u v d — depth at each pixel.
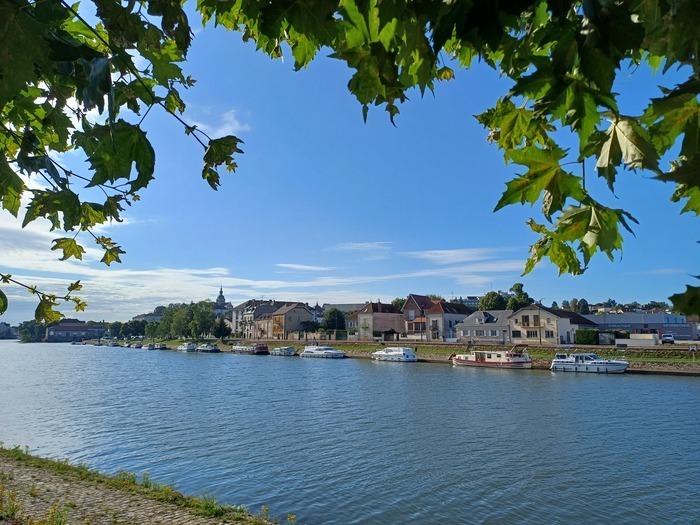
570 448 18.80
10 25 1.21
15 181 2.21
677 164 1.35
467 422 23.75
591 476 15.74
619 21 0.98
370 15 1.30
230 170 2.14
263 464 18.00
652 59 1.58
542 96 1.24
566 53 1.13
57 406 31.02
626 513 13.02
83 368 60.62
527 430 21.75
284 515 13.40
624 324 78.19
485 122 1.94
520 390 33.94
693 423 22.25
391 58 1.34
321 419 25.66
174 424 25.16
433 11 1.17
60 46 1.46
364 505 14.07
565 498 14.07
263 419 26.03
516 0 1.04
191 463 18.30
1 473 13.76
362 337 84.69
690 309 0.81
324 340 87.12
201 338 123.88
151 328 158.88
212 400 32.88
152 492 12.86
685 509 13.14
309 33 1.34
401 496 14.63
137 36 1.50
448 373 47.38
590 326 67.88
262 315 116.25
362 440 21.03
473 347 63.00
